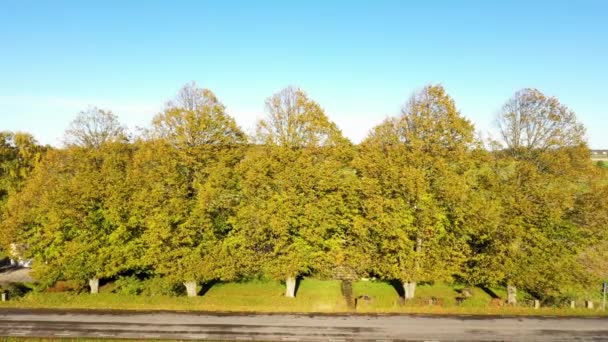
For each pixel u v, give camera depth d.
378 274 34.38
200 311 28.08
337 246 31.73
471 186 31.16
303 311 28.28
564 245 30.47
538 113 32.25
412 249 30.56
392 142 31.77
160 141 31.86
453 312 28.44
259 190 30.97
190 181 33.22
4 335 23.52
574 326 26.05
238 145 33.62
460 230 30.58
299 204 30.81
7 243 32.06
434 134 30.72
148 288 32.44
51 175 33.44
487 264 30.56
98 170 33.34
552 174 30.91
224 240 31.94
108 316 26.88
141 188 31.45
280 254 32.06
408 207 30.61
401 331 24.81
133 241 31.75
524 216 29.86
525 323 26.48
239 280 36.56
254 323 25.86
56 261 31.72
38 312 27.56
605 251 30.17
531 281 29.44
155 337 23.53
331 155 31.55
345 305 30.59
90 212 31.48
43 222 31.89
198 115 32.81
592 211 29.42
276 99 32.44
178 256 31.28
